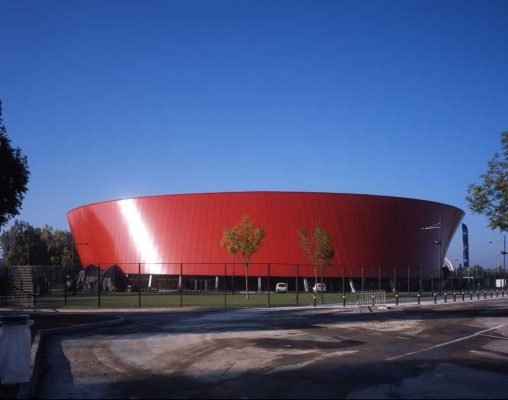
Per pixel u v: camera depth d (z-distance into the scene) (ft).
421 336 59.47
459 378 35.53
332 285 248.52
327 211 247.50
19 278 138.72
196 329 65.87
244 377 35.35
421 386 32.89
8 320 31.68
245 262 161.07
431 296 178.40
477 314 93.97
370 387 32.48
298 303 126.52
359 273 245.65
